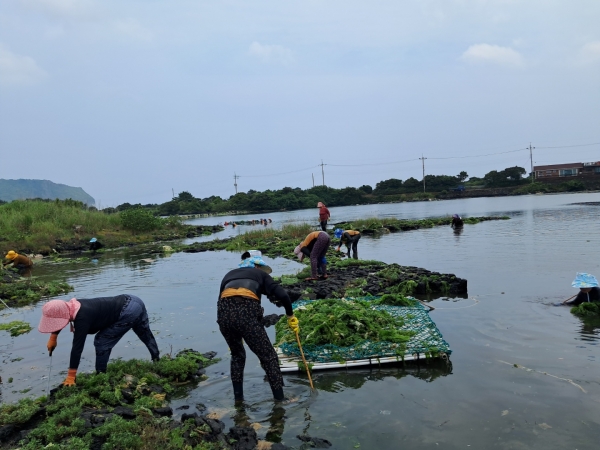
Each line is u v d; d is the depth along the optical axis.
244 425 5.16
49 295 13.30
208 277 15.34
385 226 30.64
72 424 4.85
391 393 5.75
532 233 22.92
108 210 42.66
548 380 5.78
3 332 9.62
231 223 49.38
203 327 9.19
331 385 6.12
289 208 86.56
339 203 94.81
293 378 6.45
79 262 21.64
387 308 9.08
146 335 7.09
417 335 7.31
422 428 4.85
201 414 5.51
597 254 15.00
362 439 4.71
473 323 8.23
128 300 6.77
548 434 4.58
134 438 4.51
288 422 5.17
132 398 5.86
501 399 5.37
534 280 11.58
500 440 4.53
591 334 7.36
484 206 55.84
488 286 11.21
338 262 15.70
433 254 17.81
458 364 6.48
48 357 7.86
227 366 7.08
